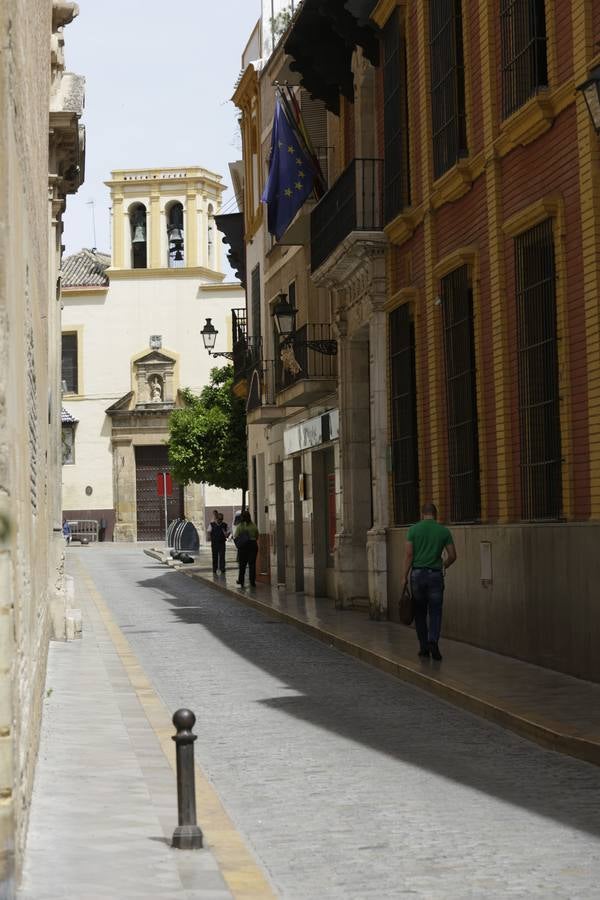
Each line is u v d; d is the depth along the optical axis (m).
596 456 18.62
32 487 11.25
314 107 38.94
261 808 11.53
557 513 20.20
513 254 22.08
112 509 101.06
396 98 29.00
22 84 8.59
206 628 30.69
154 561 70.94
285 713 17.27
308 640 27.58
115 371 101.62
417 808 11.40
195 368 101.44
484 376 23.75
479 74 23.86
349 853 9.83
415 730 15.80
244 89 49.72
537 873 9.10
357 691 19.42
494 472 23.30
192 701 18.45
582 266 19.19
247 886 8.57
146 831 10.12
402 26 28.39
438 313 26.52
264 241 46.44
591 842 10.00
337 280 32.97
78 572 59.75
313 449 38.25
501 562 22.34
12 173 7.09
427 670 20.28
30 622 9.59
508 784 12.41
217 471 71.06
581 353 19.23
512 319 22.28
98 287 101.75
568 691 17.58
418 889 8.76
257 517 50.50
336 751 14.39
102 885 8.41
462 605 24.56
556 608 19.81
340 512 34.22
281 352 38.59
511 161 22.28
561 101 19.80
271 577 46.12
